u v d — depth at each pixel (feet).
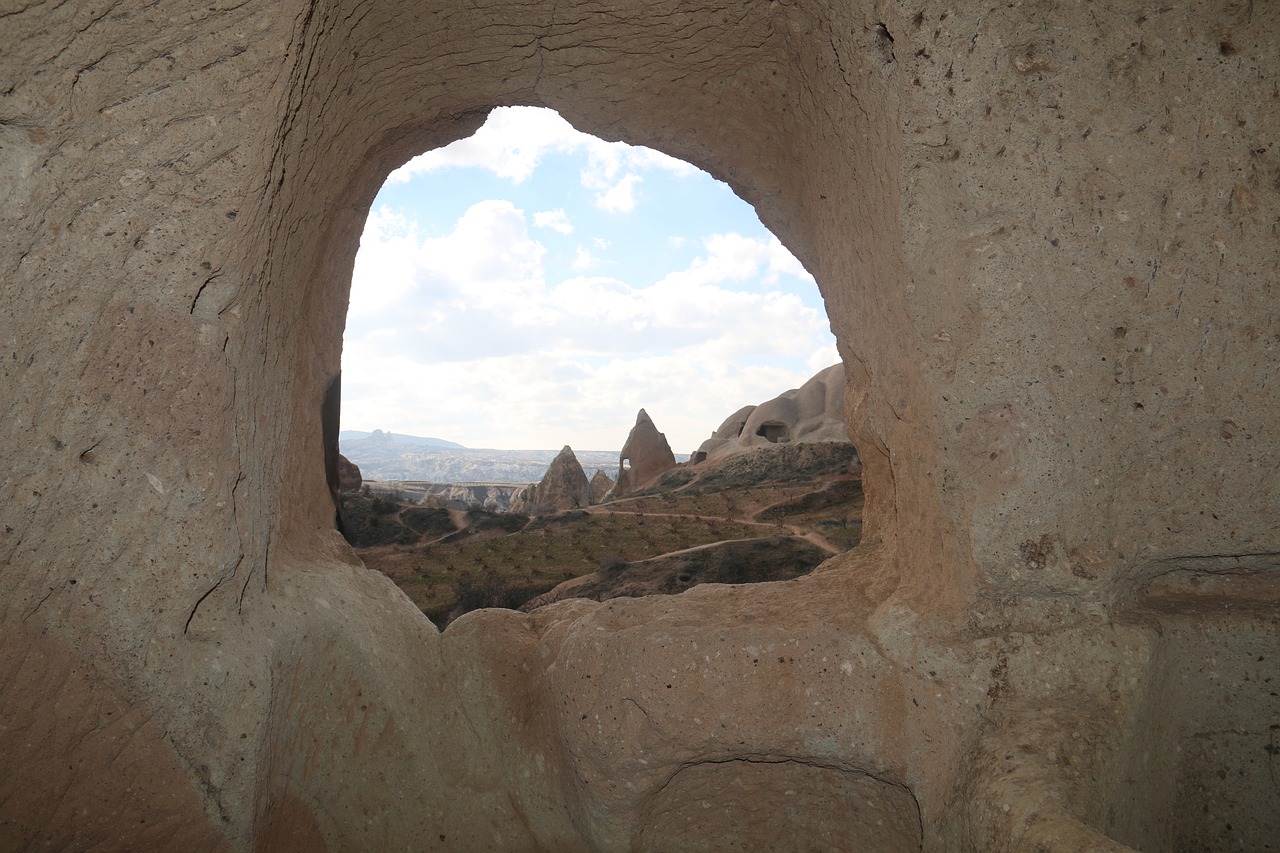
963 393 7.10
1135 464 6.97
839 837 8.27
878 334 8.64
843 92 8.43
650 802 8.18
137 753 7.17
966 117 6.91
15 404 6.59
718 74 10.17
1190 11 6.54
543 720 8.79
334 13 7.66
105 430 6.83
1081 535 7.00
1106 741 6.70
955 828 6.81
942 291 7.23
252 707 7.38
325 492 10.52
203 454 7.09
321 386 10.38
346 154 9.64
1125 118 6.72
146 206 6.65
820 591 8.93
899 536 8.71
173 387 6.96
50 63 6.08
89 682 7.03
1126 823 6.75
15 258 6.38
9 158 6.23
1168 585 7.45
